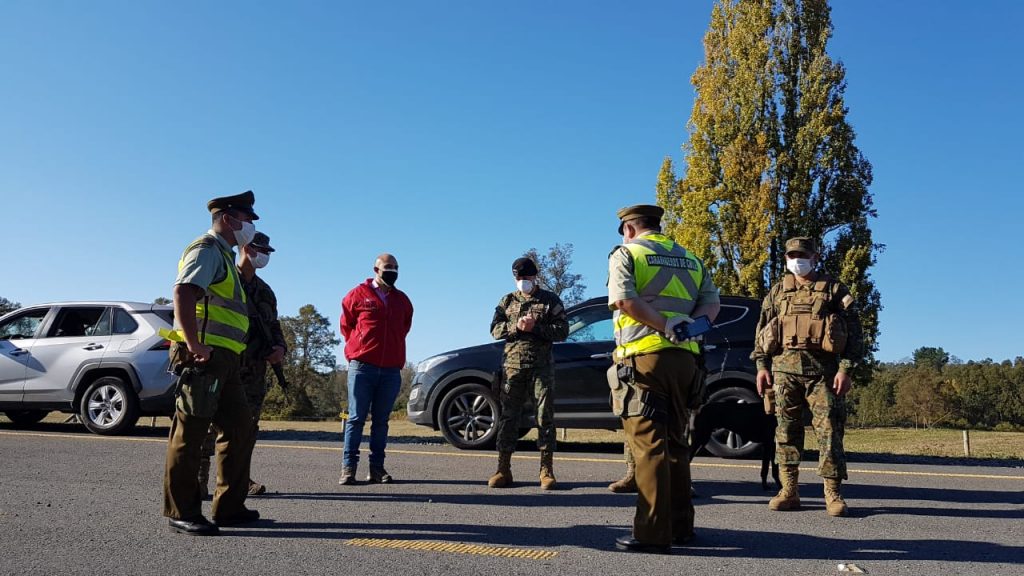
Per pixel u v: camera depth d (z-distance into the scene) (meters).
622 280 4.00
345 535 4.53
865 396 77.38
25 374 11.10
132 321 11.08
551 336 6.49
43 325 11.38
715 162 28.95
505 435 6.54
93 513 5.11
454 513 5.29
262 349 5.81
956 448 15.91
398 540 4.40
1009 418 73.69
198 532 4.47
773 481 6.93
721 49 29.72
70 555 3.97
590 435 15.30
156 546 4.19
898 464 8.59
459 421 9.73
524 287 6.57
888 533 4.70
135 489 6.08
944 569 3.85
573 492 6.28
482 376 9.70
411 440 11.51
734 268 28.34
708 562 3.92
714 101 28.92
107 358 10.83
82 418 10.91
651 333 4.07
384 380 6.80
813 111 28.06
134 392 10.73
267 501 5.73
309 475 7.15
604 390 9.46
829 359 5.48
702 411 6.63
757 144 27.62
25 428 12.12
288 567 3.76
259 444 10.00
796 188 27.61
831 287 5.54
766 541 4.44
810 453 10.15
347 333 6.85
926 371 78.06
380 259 6.92
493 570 3.73
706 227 28.20
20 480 6.53
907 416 75.69
